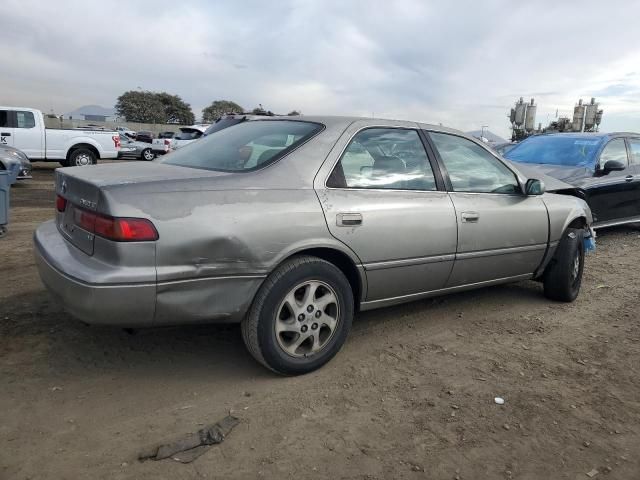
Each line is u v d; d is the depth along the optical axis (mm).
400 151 3863
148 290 2748
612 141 8273
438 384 3352
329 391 3207
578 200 5227
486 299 5082
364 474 2477
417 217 3703
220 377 3328
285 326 3225
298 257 3238
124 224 2701
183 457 2539
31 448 2557
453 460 2607
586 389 3363
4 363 3365
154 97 86688
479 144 4434
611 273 6246
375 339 4016
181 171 3242
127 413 2895
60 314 4172
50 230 3514
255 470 2471
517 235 4434
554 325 4461
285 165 3301
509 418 2992
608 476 2545
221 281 2945
